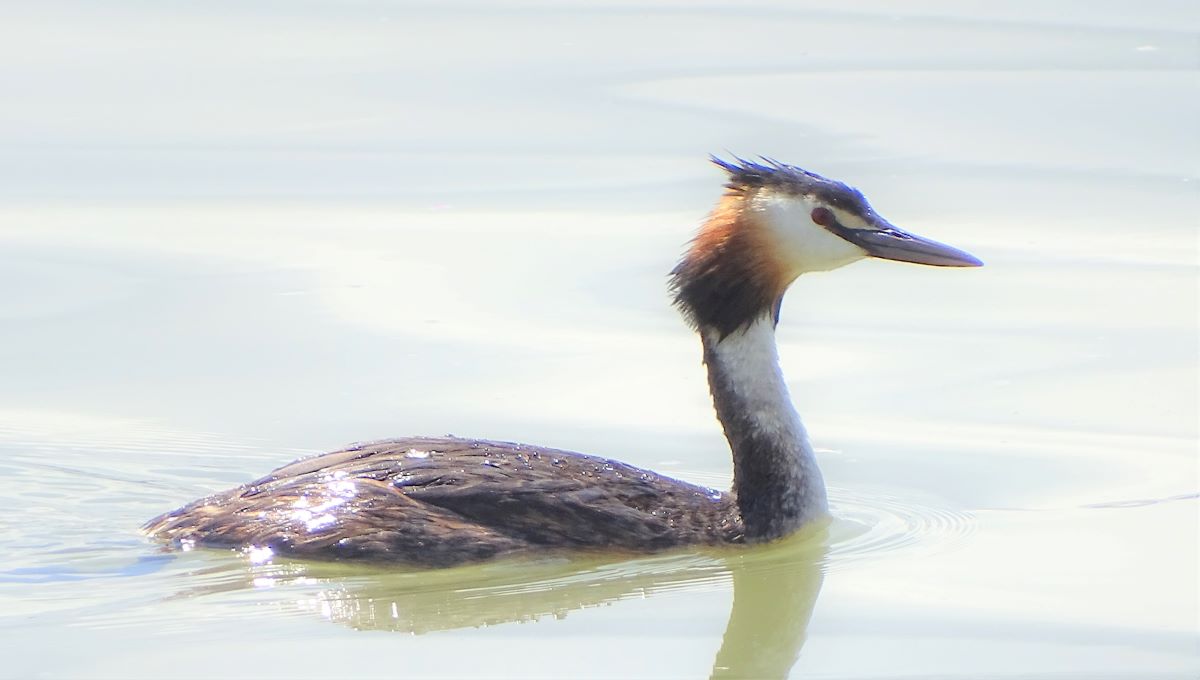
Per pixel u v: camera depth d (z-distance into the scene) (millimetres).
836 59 28984
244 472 14875
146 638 11195
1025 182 23266
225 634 11328
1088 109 25938
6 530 13211
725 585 12492
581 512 12781
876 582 12609
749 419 13430
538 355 18000
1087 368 17609
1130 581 12523
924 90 27078
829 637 11594
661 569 12750
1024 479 14906
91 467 14969
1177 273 20375
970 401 16828
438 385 17078
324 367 17625
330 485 12758
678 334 18688
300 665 10852
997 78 27609
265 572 12258
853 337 18938
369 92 27984
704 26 31469
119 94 27969
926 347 18500
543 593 12219
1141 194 22859
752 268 13422
